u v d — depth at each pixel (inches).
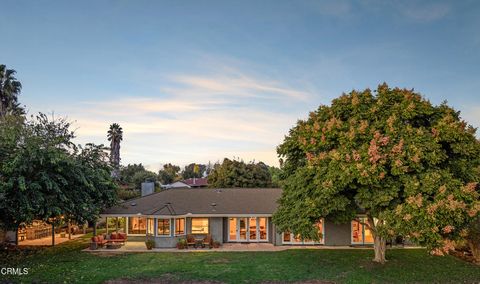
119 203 1186.6
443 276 757.9
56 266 853.2
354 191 779.4
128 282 724.7
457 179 694.5
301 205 767.1
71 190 970.7
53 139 948.6
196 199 1267.2
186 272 799.1
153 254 1016.9
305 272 794.8
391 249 1052.5
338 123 776.9
